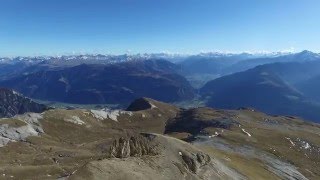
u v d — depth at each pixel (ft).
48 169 341.00
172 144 181.98
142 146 167.12
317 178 406.41
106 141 548.31
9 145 518.78
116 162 138.62
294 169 404.98
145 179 135.74
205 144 401.08
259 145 476.95
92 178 123.44
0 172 318.65
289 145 545.03
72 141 645.10
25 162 411.13
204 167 180.55
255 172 279.69
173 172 156.35
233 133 509.76
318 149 565.53
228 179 187.62
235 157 330.13
